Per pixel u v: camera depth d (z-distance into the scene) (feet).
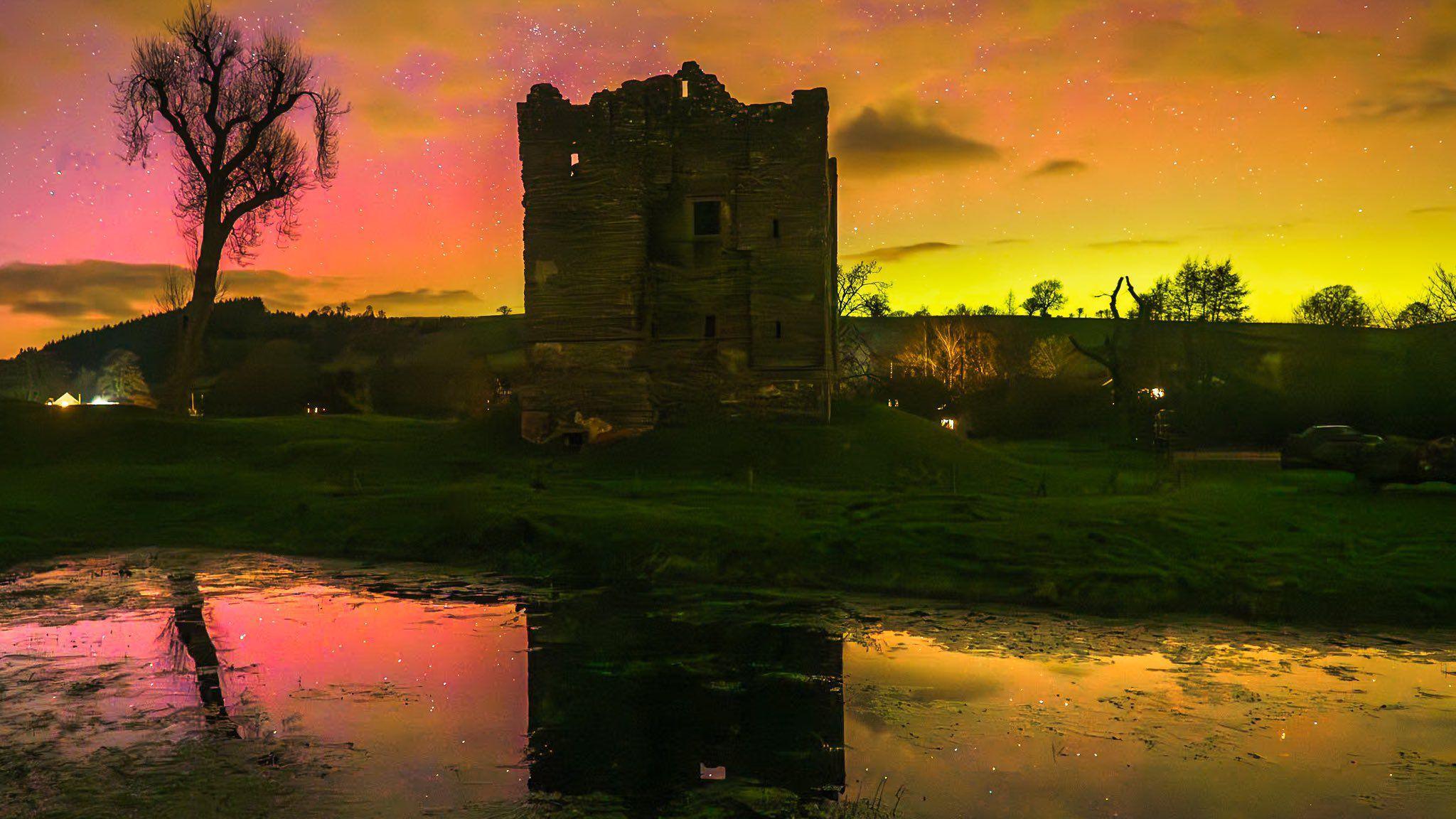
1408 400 151.74
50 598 43.50
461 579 48.26
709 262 99.86
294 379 269.85
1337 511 55.26
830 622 38.27
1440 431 145.38
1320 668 31.53
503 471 86.38
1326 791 20.97
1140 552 46.09
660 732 25.26
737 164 99.25
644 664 31.96
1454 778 21.75
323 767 22.29
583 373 98.78
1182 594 41.16
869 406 105.50
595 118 99.71
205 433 116.26
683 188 100.37
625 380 97.86
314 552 56.75
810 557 48.52
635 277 98.07
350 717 26.18
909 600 42.88
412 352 360.89
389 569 51.21
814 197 97.40
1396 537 47.78
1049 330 321.11
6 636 36.09
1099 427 182.70
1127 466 99.66
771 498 64.54
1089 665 31.86
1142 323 190.39
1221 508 56.24
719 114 99.71
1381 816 19.65
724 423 95.55
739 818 19.39
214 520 65.57
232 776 21.63
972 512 55.16
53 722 25.57
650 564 49.29
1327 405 159.02
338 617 39.37
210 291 148.87
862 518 55.21
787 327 96.89
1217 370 190.49
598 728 25.41
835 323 129.39
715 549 50.37
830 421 98.22
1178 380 184.55
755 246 97.91
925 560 46.88
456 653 33.35
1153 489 70.69
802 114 97.91
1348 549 45.37
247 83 151.74
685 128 100.32
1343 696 28.25
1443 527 49.96
